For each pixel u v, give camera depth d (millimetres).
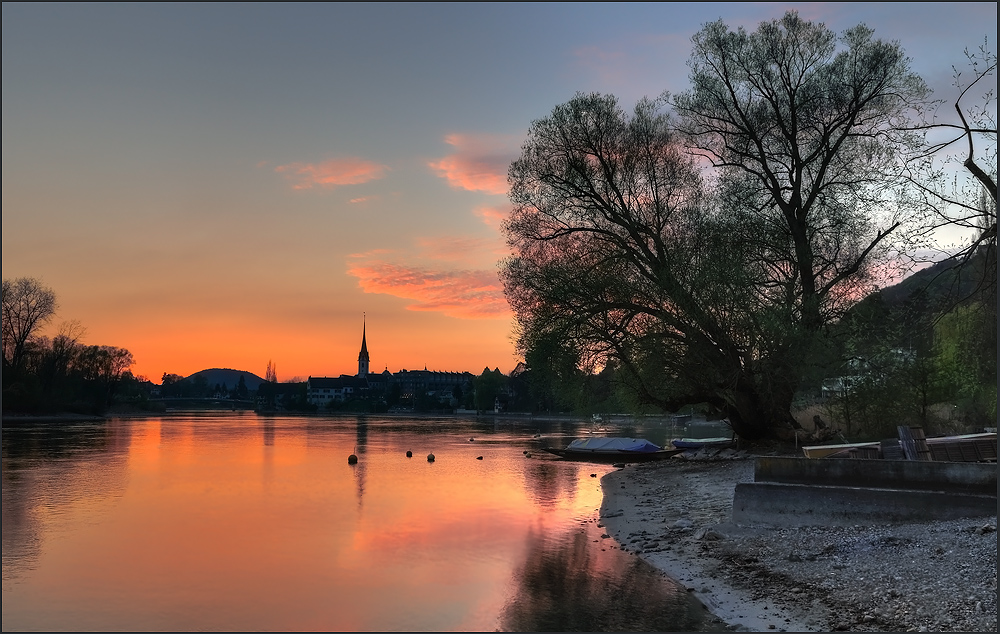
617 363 35188
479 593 13867
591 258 35406
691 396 35219
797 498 17531
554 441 72375
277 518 22938
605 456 46219
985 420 31125
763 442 34719
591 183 35625
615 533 19672
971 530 14070
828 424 37750
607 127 36125
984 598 10820
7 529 21016
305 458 48844
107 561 16922
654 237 34094
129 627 12211
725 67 34500
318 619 12531
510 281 36469
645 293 32844
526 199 37312
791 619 11367
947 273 19969
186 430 101312
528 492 29297
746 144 34719
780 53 33438
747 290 30734
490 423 149125
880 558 13664
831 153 32531
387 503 25953
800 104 32938
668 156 35969
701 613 12172
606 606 12805
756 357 31734
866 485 16891
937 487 16062
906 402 32656
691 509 22250
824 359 30156
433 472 38500
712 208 34469
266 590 14398
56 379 143875
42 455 50062
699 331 31766
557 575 15125
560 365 34188
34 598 13945
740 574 14156
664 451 45625
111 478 35188
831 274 33250
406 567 16109
